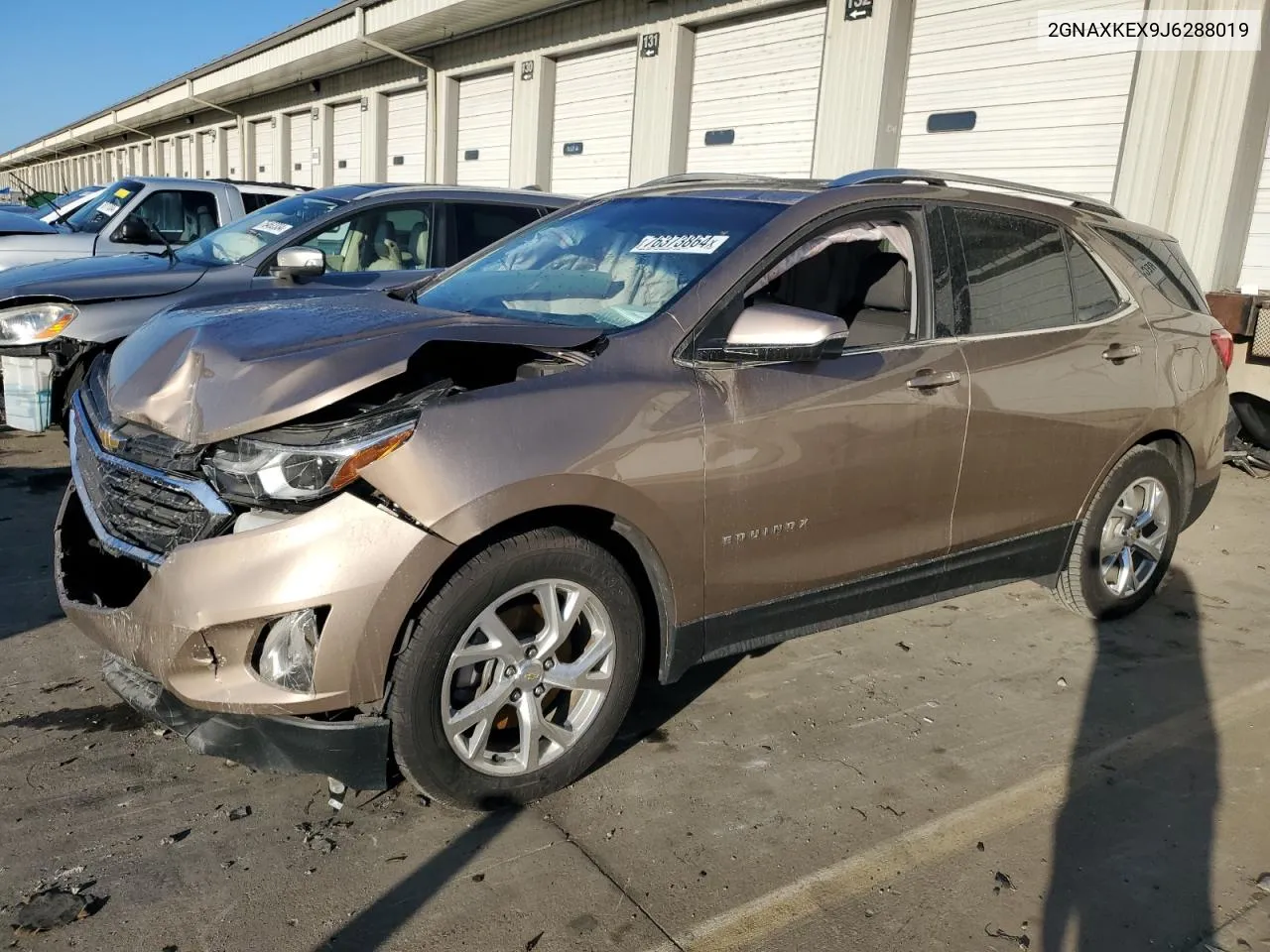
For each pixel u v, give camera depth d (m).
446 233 6.82
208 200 9.54
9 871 2.50
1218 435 4.75
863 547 3.46
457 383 2.93
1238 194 7.88
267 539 2.48
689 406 2.96
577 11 14.30
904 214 3.61
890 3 10.03
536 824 2.83
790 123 11.50
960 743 3.40
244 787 2.92
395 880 2.56
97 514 2.85
